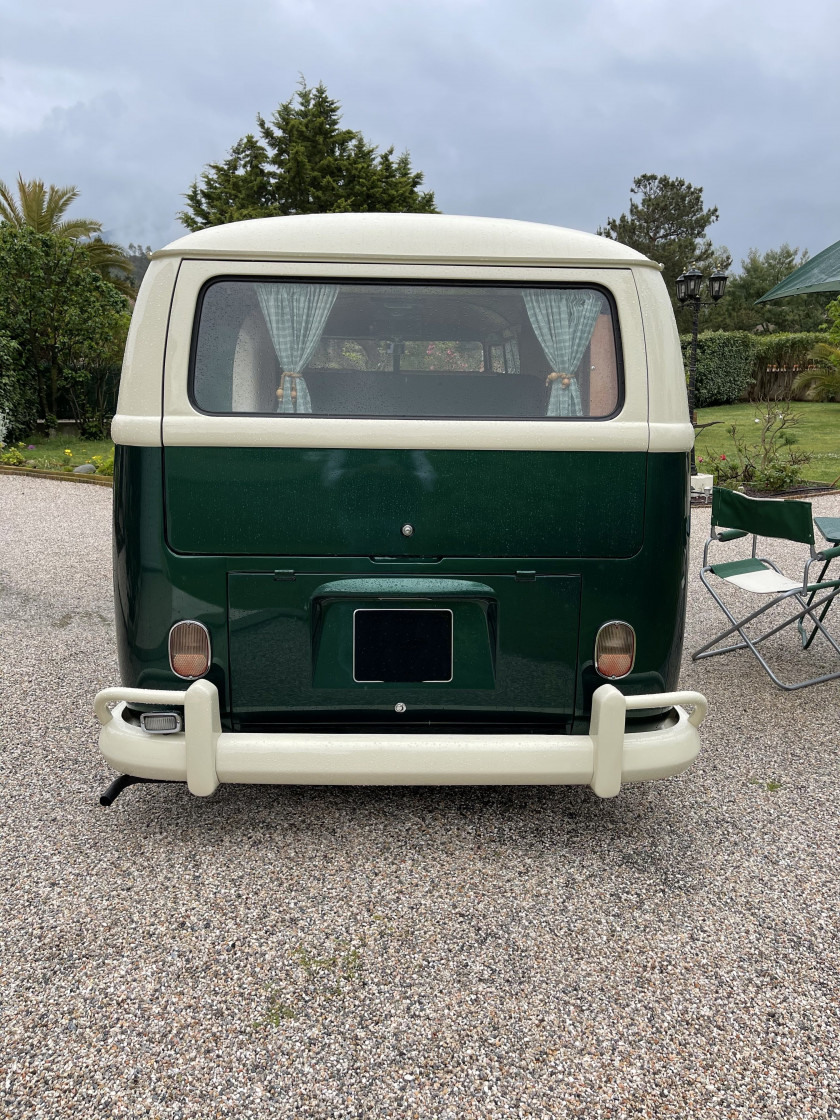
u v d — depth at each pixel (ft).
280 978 7.16
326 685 8.59
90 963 7.29
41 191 93.66
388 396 8.46
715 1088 6.07
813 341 89.40
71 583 22.76
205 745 8.19
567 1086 6.07
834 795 10.94
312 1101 5.89
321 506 8.32
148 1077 6.07
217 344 8.36
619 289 8.52
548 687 8.66
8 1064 6.16
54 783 10.85
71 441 61.67
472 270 8.43
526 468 8.38
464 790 10.91
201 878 8.67
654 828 9.98
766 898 8.54
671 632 8.72
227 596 8.39
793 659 17.02
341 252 8.36
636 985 7.16
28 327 59.41
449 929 7.89
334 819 10.04
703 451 53.67
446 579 8.47
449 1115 5.80
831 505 36.27
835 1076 6.21
